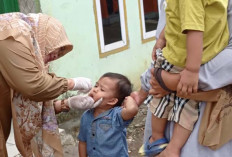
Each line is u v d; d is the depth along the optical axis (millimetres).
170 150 2225
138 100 2621
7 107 2518
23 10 5152
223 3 1990
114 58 6266
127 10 6414
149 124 2516
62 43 2465
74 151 4715
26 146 2609
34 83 2275
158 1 6961
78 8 5590
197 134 2166
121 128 2666
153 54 2502
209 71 2076
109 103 2688
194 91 2021
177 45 2104
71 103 2633
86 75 5840
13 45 2223
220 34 2057
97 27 5902
